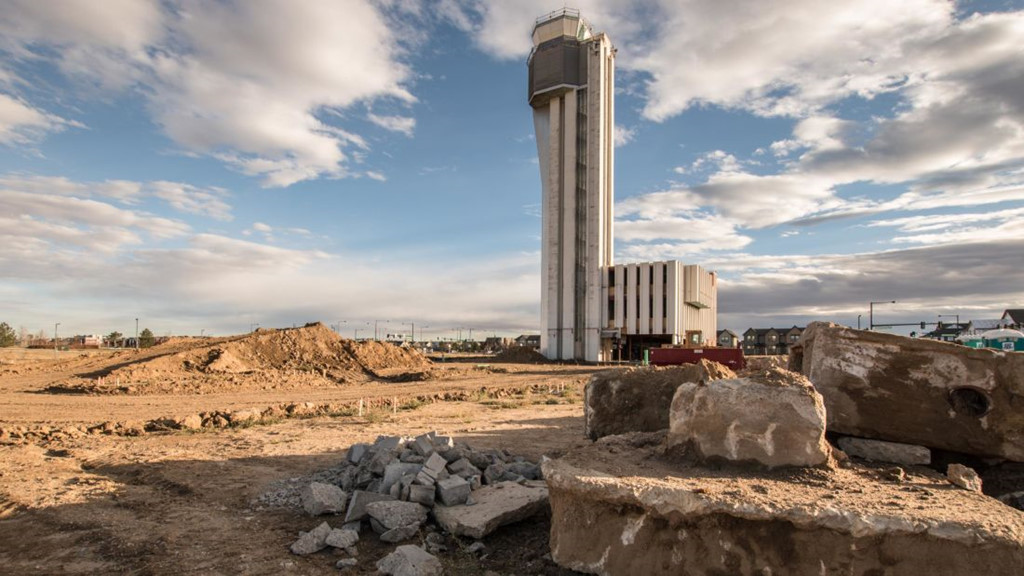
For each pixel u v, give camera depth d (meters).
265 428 15.23
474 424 15.83
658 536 4.69
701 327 77.12
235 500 8.07
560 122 69.06
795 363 7.87
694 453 5.75
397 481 7.39
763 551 4.30
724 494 4.59
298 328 47.31
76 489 8.55
